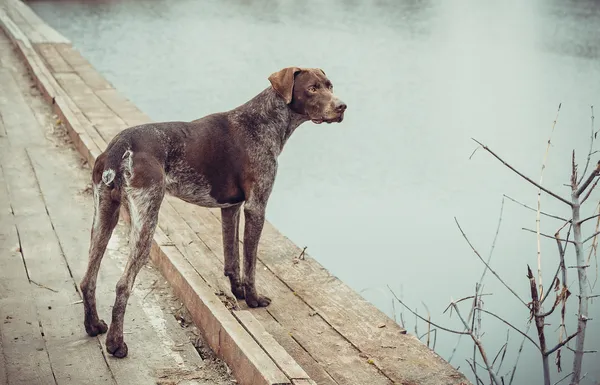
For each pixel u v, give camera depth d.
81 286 5.09
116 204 4.99
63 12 19.61
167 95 13.16
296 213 9.52
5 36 14.84
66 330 5.26
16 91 11.38
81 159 8.74
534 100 12.67
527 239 8.75
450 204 9.61
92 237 5.04
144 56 15.53
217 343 5.05
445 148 11.07
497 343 7.04
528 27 17.14
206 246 6.54
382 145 11.25
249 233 5.54
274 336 5.35
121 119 9.78
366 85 13.66
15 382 4.62
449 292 7.73
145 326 5.38
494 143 11.13
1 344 5.04
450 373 4.99
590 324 7.17
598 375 6.36
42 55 12.95
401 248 8.62
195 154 5.18
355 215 9.43
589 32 16.38
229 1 20.94
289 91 5.34
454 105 12.61
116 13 19.56
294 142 11.91
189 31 17.55
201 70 14.50
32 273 6.06
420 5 20.08
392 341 5.36
